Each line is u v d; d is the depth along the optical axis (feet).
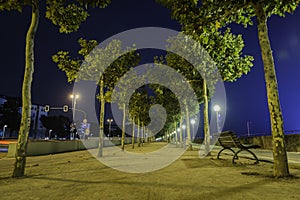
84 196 13.07
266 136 64.49
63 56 43.39
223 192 13.28
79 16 29.37
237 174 19.58
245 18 24.40
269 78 18.62
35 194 13.87
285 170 17.54
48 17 27.81
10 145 55.31
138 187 15.11
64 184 16.74
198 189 14.16
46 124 317.63
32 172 23.81
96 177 19.56
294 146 51.93
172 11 21.84
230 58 45.09
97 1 24.43
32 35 23.45
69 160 38.78
